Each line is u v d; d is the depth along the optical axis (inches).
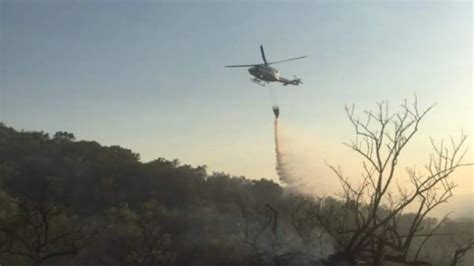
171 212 2319.1
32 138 3801.7
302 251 456.1
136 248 1096.8
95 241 1316.4
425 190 382.9
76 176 3147.1
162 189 3073.3
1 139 3659.0
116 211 2218.3
